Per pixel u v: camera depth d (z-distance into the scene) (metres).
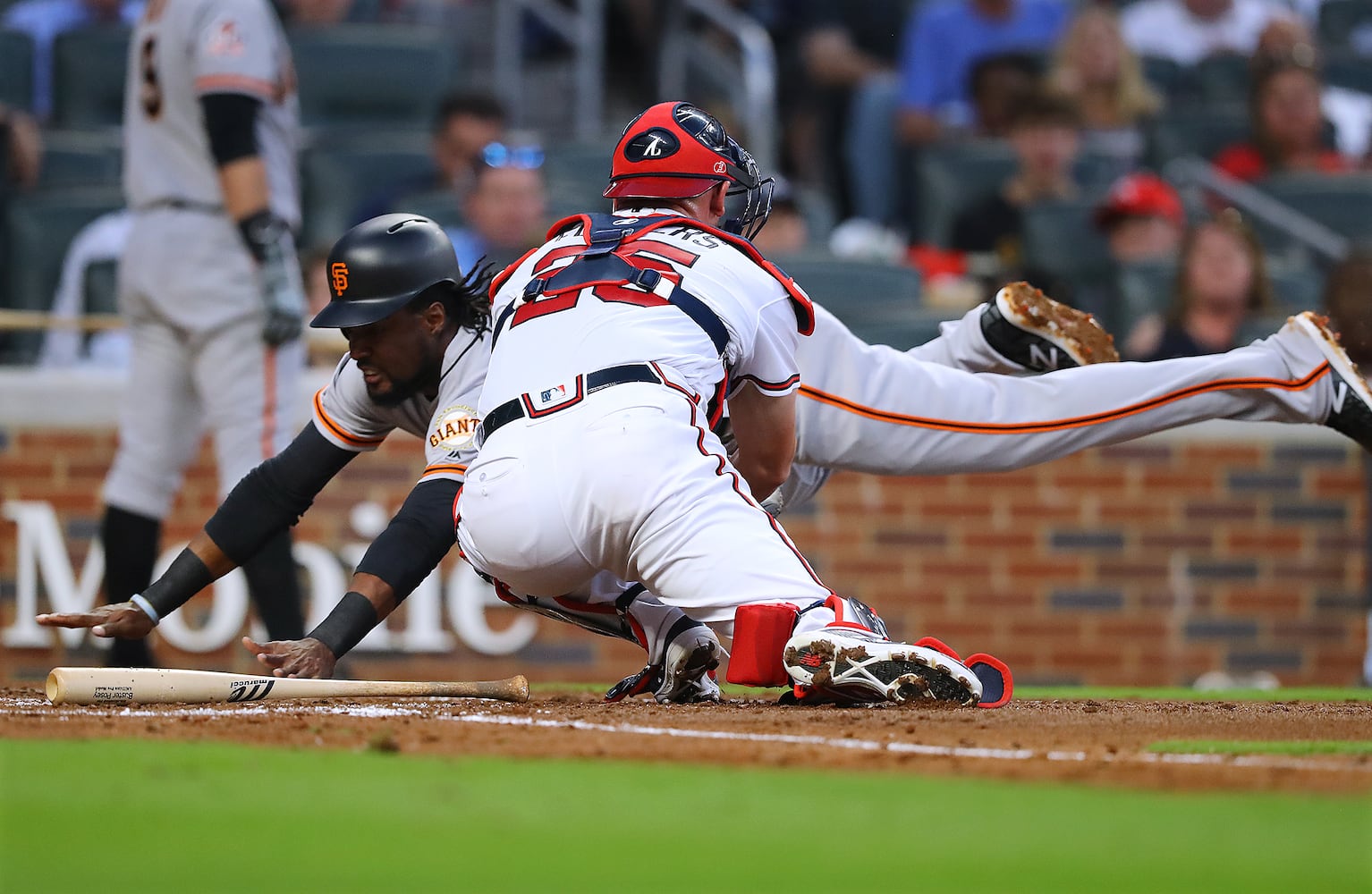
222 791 7.82
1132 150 36.97
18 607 25.80
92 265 28.92
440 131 32.34
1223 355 15.17
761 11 43.59
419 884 5.88
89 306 28.91
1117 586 26.92
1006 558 26.83
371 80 36.28
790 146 41.75
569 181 34.62
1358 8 44.75
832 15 43.47
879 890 5.88
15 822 7.01
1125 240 32.06
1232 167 36.50
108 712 11.98
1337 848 6.63
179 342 19.53
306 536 25.69
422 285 13.09
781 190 32.38
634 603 13.88
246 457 19.16
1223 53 40.94
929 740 10.12
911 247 37.19
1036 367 15.70
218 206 19.12
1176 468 26.98
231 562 13.84
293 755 9.11
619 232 13.41
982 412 14.79
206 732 10.27
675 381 12.69
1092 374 14.91
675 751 9.45
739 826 7.05
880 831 6.96
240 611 25.19
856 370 14.66
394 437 25.81
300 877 5.97
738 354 13.16
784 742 9.95
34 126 32.34
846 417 14.65
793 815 7.31
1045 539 26.91
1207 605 27.00
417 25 42.34
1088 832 6.93
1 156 31.20
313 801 7.58
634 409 12.49
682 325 12.85
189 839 6.67
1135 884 5.98
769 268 13.45
